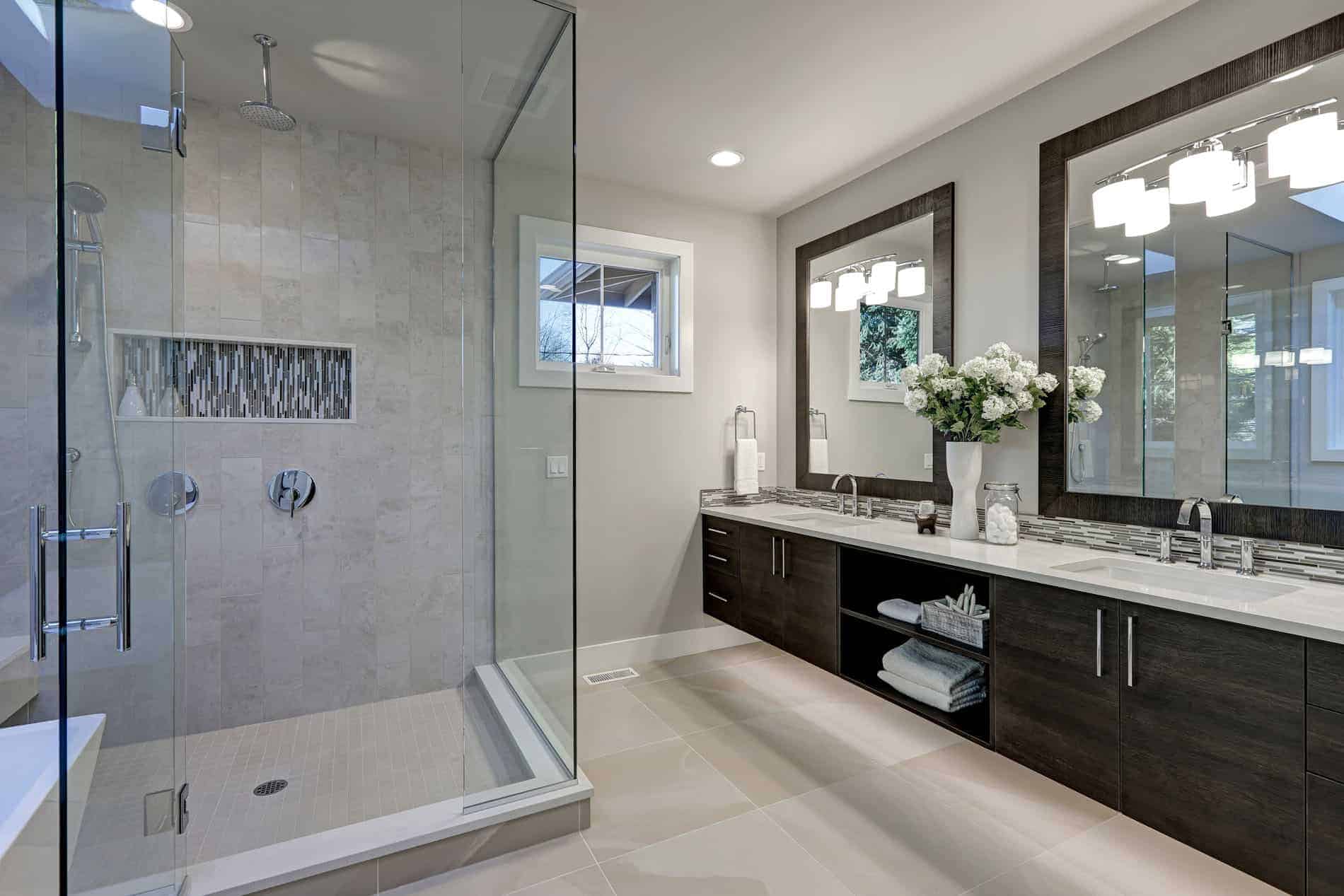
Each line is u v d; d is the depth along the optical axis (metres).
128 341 1.30
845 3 1.95
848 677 2.64
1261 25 1.83
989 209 2.63
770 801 2.05
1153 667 1.67
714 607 3.55
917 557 2.33
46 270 2.16
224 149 2.60
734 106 2.58
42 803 1.19
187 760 2.33
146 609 1.37
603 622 3.39
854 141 2.89
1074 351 2.33
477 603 3.07
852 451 3.35
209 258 2.57
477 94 1.94
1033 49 2.20
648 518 3.51
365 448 2.86
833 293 3.47
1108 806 1.79
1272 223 1.82
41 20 2.00
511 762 2.05
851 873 1.70
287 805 2.03
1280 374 1.81
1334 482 1.70
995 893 1.60
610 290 3.47
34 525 1.24
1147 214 2.11
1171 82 2.03
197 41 2.18
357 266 2.83
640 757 2.35
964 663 2.43
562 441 1.96
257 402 2.68
